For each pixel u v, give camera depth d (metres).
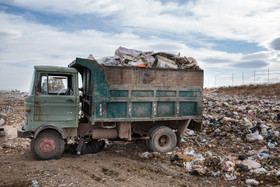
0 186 4.35
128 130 7.03
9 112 13.12
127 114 6.84
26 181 4.57
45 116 6.18
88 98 7.13
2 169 5.32
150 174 5.32
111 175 5.20
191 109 7.66
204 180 5.05
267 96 25.59
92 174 5.23
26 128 6.05
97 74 6.45
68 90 6.50
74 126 6.43
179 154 6.66
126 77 6.76
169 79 7.25
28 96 6.12
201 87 7.66
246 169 5.46
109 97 6.57
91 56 7.00
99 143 7.38
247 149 7.57
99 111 6.51
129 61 7.39
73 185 4.52
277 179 4.95
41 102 6.14
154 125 7.75
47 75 6.28
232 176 5.16
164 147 7.30
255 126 9.11
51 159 6.21
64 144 6.34
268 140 8.02
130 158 6.69
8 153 6.83
